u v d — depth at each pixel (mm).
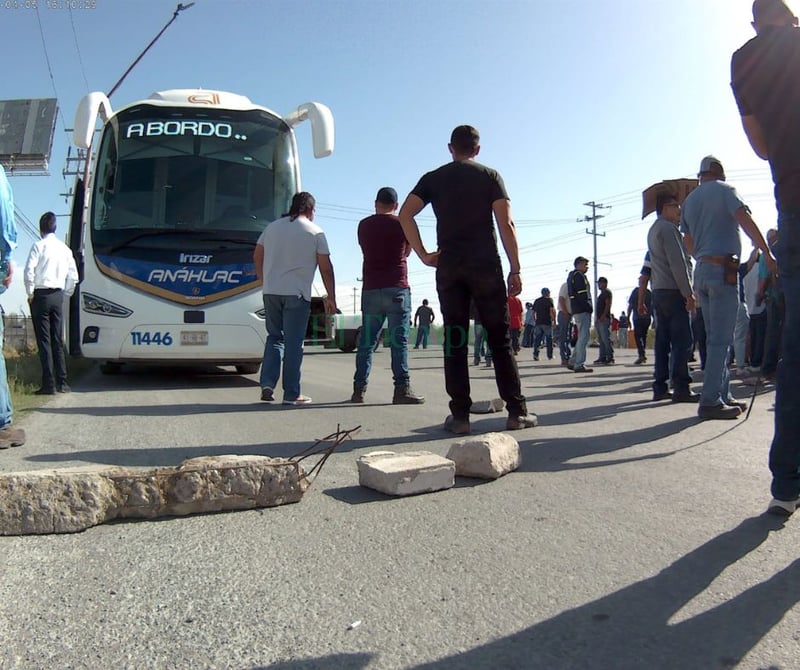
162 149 8227
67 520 2590
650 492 3176
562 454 3994
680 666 1687
